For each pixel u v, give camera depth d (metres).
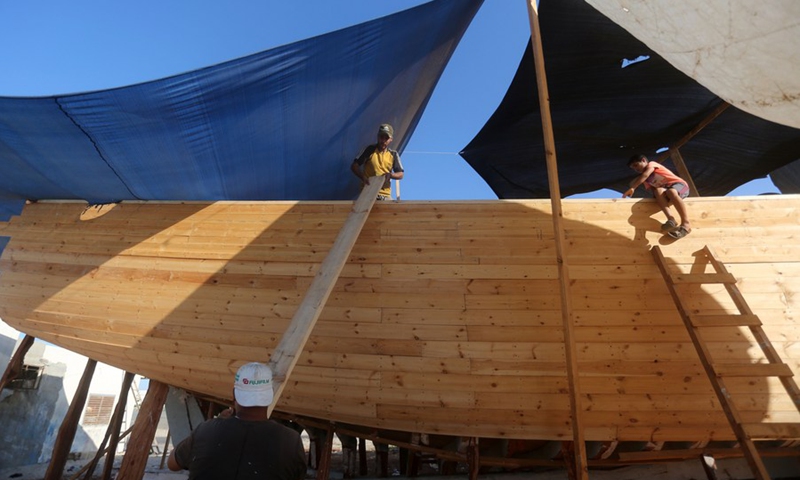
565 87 5.75
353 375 3.55
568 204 3.79
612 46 5.03
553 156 3.26
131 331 3.90
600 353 3.41
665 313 3.48
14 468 9.52
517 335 3.47
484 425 3.43
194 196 4.39
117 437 5.55
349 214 3.77
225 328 3.71
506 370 3.42
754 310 3.45
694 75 2.07
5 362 9.79
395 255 3.73
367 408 3.57
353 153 5.46
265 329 3.64
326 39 3.76
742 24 1.59
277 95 3.94
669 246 3.65
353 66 4.23
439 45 4.98
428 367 3.47
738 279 3.53
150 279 3.96
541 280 3.59
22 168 3.95
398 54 4.54
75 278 4.14
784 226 3.66
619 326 3.46
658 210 3.75
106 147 3.61
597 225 3.72
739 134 6.24
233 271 3.83
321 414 3.71
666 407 3.34
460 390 3.43
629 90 5.68
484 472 5.09
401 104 5.47
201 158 4.03
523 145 7.07
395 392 3.49
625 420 3.36
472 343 3.48
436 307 3.57
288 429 1.59
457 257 3.68
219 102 3.64
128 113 3.35
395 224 3.81
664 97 5.69
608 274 3.59
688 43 1.90
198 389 3.97
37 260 4.30
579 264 3.62
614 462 4.00
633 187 3.90
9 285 4.31
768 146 6.38
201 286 3.84
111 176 3.95
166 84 3.25
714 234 3.66
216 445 1.47
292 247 3.81
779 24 1.48
